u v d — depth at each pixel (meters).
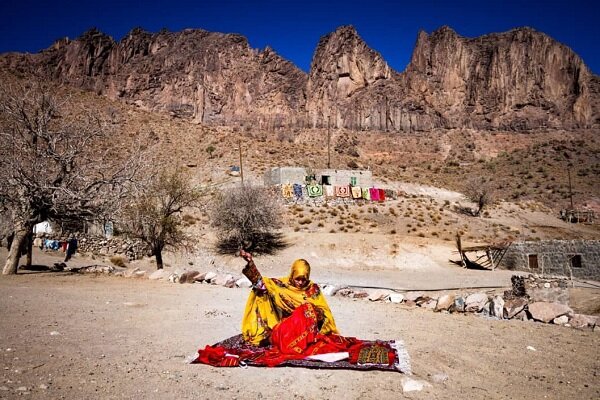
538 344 7.03
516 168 138.75
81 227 32.56
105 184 18.80
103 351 5.85
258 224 39.47
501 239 52.19
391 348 5.77
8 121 17.38
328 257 37.97
